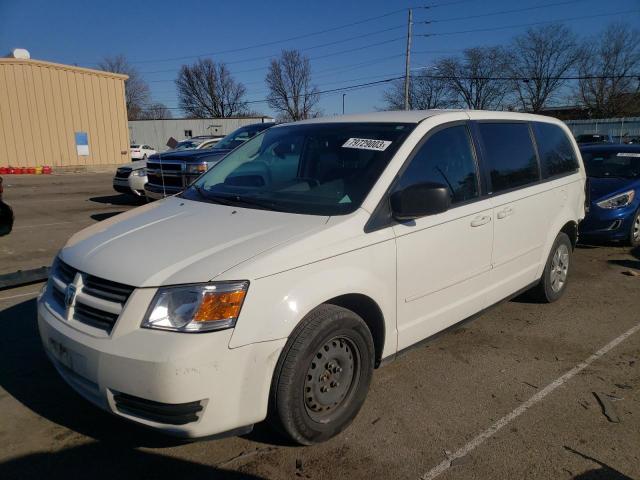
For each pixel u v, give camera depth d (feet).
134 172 38.22
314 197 10.91
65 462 9.18
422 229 11.07
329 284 9.20
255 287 8.34
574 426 10.46
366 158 11.30
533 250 15.51
